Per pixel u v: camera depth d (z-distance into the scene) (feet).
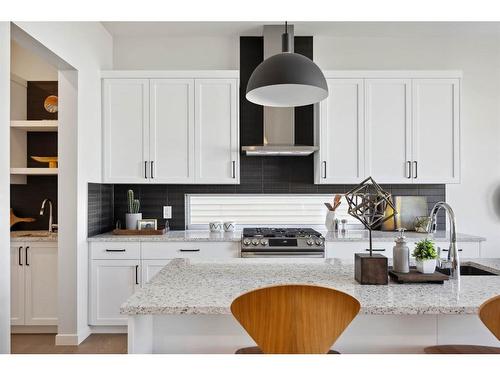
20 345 11.15
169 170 12.78
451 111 12.78
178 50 14.16
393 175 12.77
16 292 11.96
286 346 4.29
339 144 12.78
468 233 14.08
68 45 10.44
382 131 12.76
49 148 13.94
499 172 14.14
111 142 12.76
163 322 6.10
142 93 12.76
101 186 12.90
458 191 14.10
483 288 5.87
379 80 12.76
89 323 11.84
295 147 12.30
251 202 14.30
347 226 14.15
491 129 14.16
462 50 14.21
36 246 12.00
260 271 7.14
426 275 6.15
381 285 6.04
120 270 11.86
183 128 12.78
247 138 13.78
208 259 8.38
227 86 12.82
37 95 13.93
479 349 5.62
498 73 14.17
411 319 6.08
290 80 6.95
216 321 6.11
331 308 4.25
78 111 11.11
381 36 14.10
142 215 13.97
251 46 14.08
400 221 13.66
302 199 14.30
